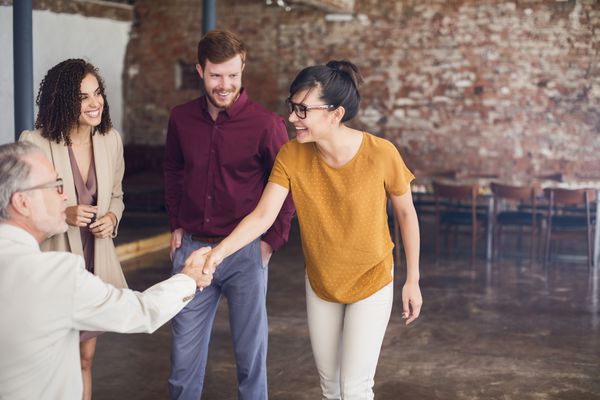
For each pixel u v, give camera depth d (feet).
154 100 41.42
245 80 39.99
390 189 8.79
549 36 35.63
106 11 39.58
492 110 36.60
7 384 6.01
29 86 19.22
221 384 13.88
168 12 40.75
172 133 10.68
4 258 6.10
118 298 6.40
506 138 36.50
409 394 13.50
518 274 25.41
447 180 36.58
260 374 10.71
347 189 8.59
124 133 42.01
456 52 36.86
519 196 27.50
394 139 38.06
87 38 38.55
